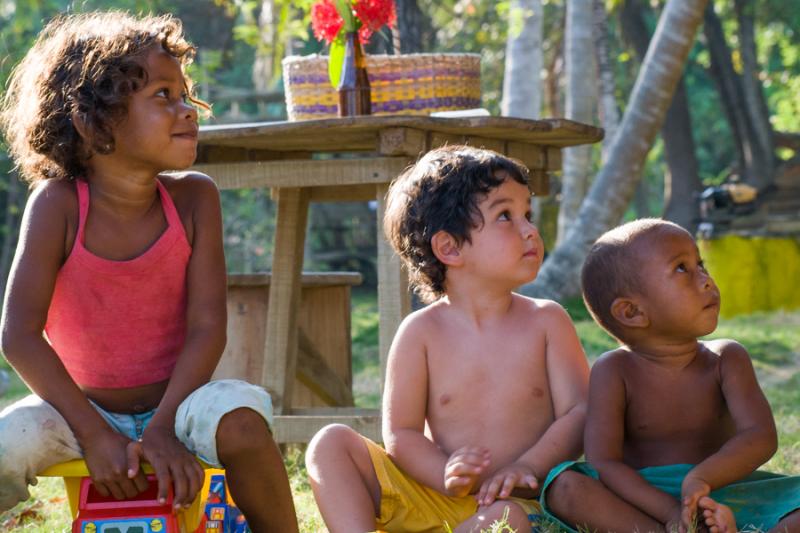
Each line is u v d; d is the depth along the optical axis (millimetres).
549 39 17625
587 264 3012
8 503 2531
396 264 4047
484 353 2959
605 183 10898
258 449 2525
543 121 4215
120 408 2795
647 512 2674
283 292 4512
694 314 2852
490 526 2604
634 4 17438
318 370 4898
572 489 2725
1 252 18344
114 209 2711
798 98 23016
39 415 2465
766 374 7867
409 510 2832
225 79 20047
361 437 2838
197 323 2756
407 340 2977
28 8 11922
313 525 3182
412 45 6691
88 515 2453
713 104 26125
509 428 2936
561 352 2975
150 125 2615
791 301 14000
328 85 4695
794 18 20250
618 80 20156
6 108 2898
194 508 2641
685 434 2939
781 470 3904
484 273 2922
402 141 3926
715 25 17922
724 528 2537
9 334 2572
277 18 9844
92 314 2711
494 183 2916
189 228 2824
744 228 14867
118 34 2652
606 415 2879
